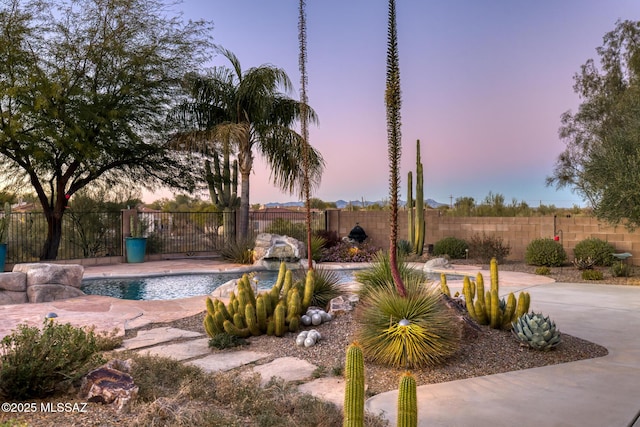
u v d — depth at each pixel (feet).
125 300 31.09
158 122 59.11
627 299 30.91
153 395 11.94
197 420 10.39
